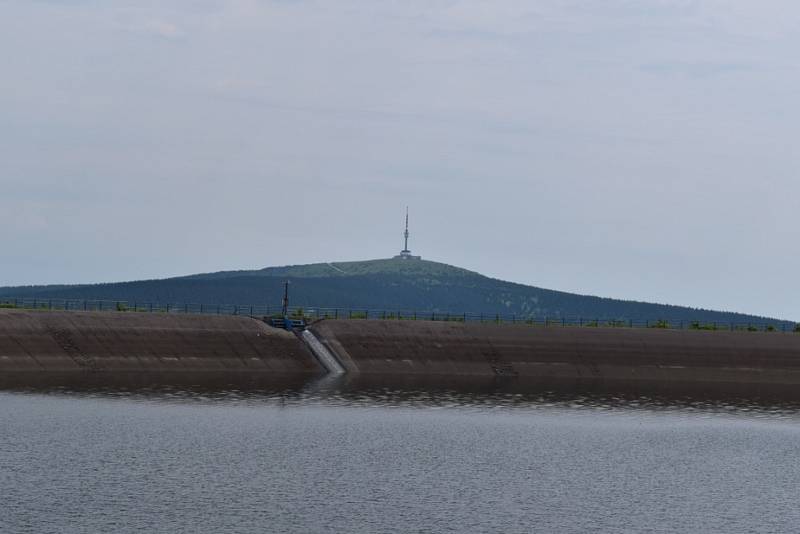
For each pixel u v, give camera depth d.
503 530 152.62
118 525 145.25
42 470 172.62
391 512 159.00
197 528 146.00
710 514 167.12
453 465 193.38
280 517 153.25
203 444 199.88
